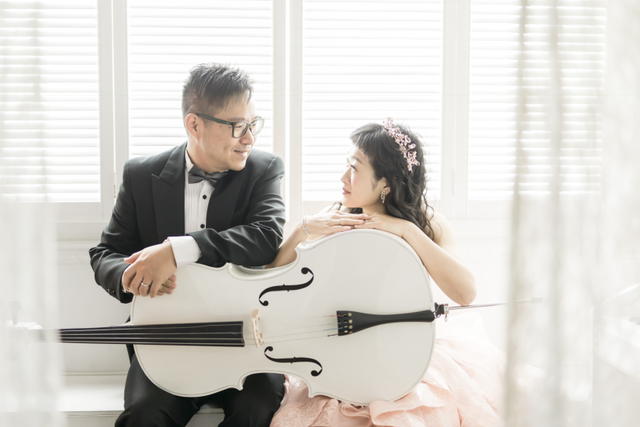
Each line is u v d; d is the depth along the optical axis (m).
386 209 2.35
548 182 1.30
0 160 1.42
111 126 2.73
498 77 2.80
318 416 2.07
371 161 2.29
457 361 2.28
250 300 2.08
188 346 2.10
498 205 2.83
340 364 2.08
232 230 2.22
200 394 2.12
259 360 2.10
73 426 2.32
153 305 2.10
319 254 2.07
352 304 2.07
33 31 1.39
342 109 2.79
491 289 2.82
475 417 2.09
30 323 1.47
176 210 2.38
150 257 2.08
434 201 2.80
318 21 2.76
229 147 2.29
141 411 2.12
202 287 2.09
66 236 2.74
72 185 2.75
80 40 2.70
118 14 2.70
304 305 2.08
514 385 1.33
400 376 2.08
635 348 1.35
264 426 2.14
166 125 2.76
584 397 1.36
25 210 1.44
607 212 1.34
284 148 2.79
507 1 2.78
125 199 2.39
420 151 2.36
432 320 2.05
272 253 2.26
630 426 1.37
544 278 1.31
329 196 2.81
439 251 2.22
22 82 1.41
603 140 1.32
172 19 2.73
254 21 2.74
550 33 1.27
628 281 1.35
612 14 1.29
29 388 1.48
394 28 2.78
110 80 2.72
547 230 1.31
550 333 1.32
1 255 1.44
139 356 2.12
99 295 2.74
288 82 2.78
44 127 1.43
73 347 2.73
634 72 1.30
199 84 2.27
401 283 2.07
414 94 2.80
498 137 2.81
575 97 1.29
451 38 2.78
